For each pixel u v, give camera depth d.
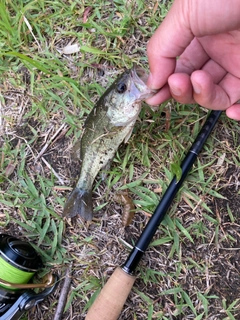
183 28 0.23
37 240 0.34
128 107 0.29
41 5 0.36
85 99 0.35
